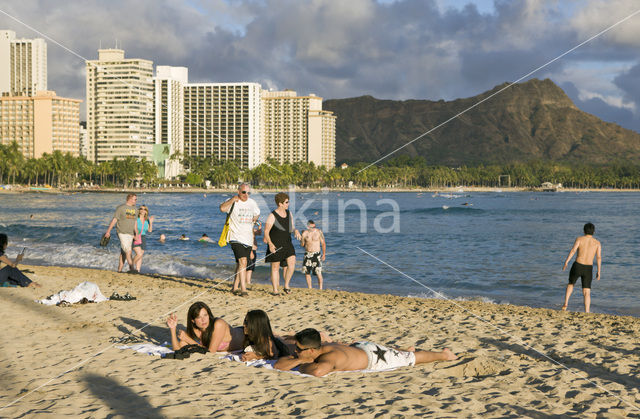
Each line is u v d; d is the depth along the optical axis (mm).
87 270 14672
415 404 4777
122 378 5445
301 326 8367
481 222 50500
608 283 15164
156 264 17406
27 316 8555
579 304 12148
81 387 5137
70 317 8547
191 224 41406
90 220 42562
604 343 7340
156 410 4516
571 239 31062
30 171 160625
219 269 16672
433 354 6336
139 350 6547
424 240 29828
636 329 8273
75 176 176750
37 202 85500
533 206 93188
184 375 5570
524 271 17297
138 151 176625
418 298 11391
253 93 167750
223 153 169375
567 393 5215
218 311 9289
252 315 6156
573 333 7961
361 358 5887
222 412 4492
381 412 4562
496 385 5461
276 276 10984
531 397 5078
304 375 5621
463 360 6348
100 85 176375
